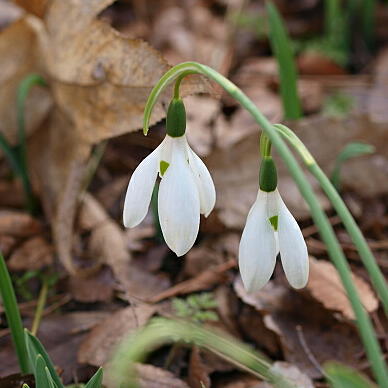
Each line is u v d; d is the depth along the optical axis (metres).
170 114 0.29
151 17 0.70
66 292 0.41
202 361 0.37
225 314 0.40
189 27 0.69
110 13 0.70
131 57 0.38
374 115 0.55
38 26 0.44
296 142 0.28
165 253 0.43
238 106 0.56
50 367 0.31
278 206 0.29
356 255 0.43
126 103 0.39
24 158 0.44
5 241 0.43
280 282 0.40
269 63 0.64
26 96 0.45
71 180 0.42
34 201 0.47
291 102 0.46
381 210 0.47
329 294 0.39
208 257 0.43
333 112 0.56
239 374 0.37
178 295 0.41
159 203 0.29
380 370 0.26
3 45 0.44
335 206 0.27
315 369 0.37
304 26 0.70
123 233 0.44
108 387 0.35
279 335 0.38
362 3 0.68
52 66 0.43
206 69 0.28
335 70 0.62
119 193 0.48
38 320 0.39
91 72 0.39
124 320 0.39
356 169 0.48
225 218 0.44
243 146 0.45
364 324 0.26
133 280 0.42
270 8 0.44
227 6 0.72
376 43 0.68
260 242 0.29
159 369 0.36
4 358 0.37
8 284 0.33
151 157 0.29
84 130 0.41
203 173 0.30
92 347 0.38
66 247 0.41
